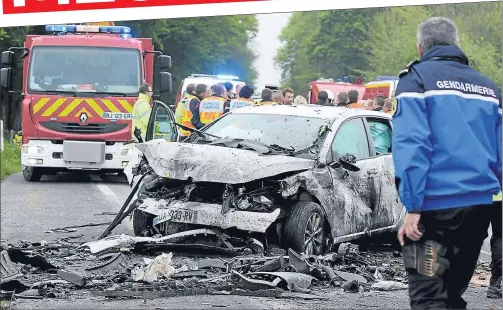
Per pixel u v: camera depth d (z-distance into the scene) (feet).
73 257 31.04
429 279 18.06
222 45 186.39
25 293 25.13
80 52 67.51
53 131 66.23
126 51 67.92
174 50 177.47
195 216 31.99
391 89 97.04
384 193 35.50
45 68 67.15
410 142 17.63
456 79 18.39
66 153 66.23
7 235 37.22
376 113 37.50
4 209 46.98
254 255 31.24
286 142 34.19
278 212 31.27
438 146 18.07
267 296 25.86
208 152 32.76
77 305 23.91
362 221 34.30
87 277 27.30
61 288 26.02
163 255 27.94
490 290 26.76
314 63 251.19
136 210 34.81
